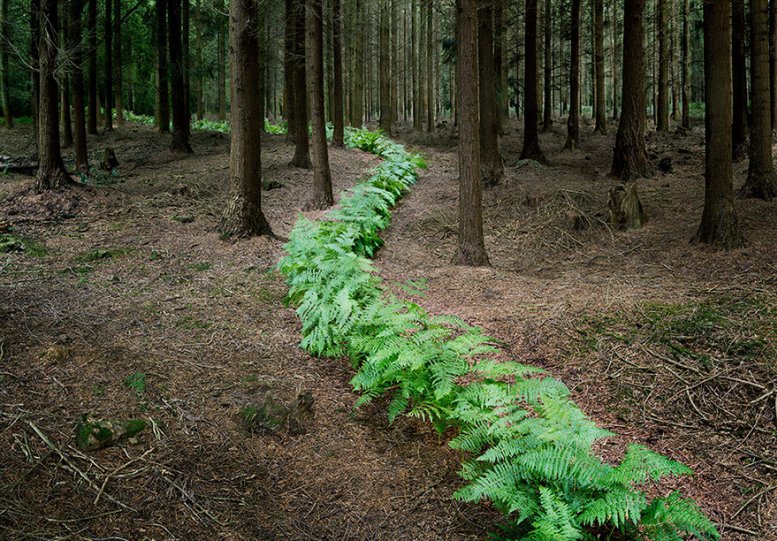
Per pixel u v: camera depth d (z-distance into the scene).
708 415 4.01
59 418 3.76
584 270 7.89
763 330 4.71
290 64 17.33
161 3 22.06
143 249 8.06
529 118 16.19
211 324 5.74
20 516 2.91
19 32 14.96
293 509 3.30
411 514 3.30
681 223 9.05
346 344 5.12
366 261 5.58
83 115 14.15
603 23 23.94
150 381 4.41
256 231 8.98
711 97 7.47
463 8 7.43
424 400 4.03
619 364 4.69
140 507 3.13
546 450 2.95
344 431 4.10
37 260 7.14
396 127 33.03
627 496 2.66
